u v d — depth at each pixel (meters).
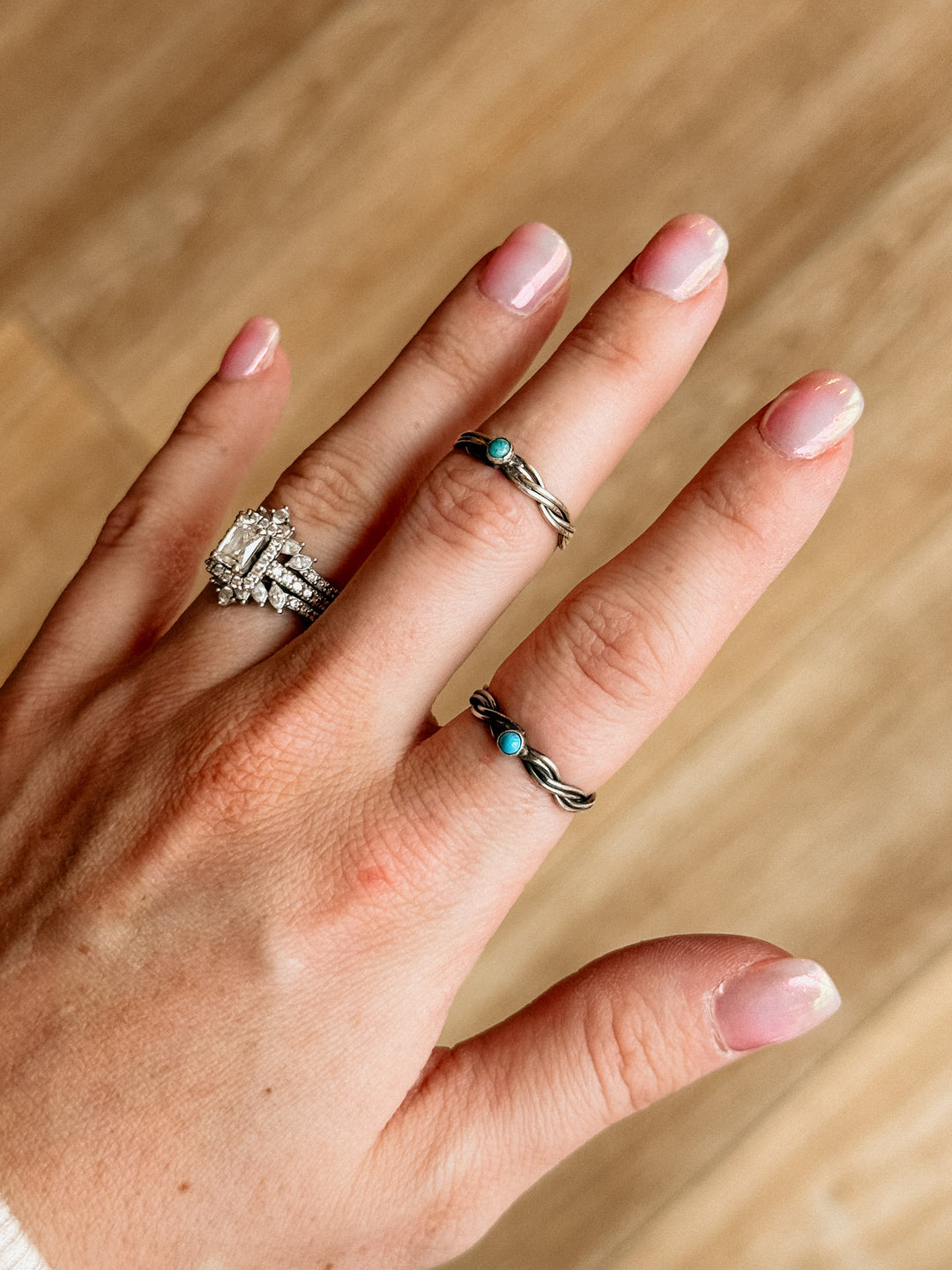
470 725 0.19
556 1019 0.19
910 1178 0.30
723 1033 0.18
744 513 0.18
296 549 0.21
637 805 0.30
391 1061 0.19
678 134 0.31
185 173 0.32
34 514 0.32
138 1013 0.19
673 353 0.19
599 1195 0.30
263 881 0.19
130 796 0.20
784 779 0.30
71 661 0.22
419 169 0.32
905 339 0.30
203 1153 0.18
